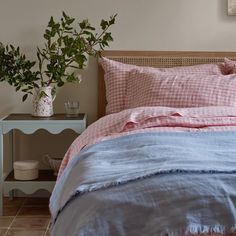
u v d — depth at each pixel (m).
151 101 2.65
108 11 3.24
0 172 2.88
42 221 2.79
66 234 1.35
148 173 1.40
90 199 1.36
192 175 1.38
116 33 3.25
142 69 2.98
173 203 1.25
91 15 3.24
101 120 2.40
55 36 3.20
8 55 2.95
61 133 3.32
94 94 3.29
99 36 3.24
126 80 2.98
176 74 2.85
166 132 1.97
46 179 3.00
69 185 1.66
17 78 2.94
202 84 2.65
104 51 3.23
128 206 1.28
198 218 1.20
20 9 3.22
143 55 3.24
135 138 1.92
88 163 1.70
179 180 1.34
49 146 3.33
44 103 3.00
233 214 1.20
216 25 3.26
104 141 1.95
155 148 1.73
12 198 3.26
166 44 3.27
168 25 3.26
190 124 2.18
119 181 1.39
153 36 3.26
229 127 2.14
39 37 3.24
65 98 3.30
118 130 2.23
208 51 3.27
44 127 2.85
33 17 3.23
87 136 2.29
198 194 1.27
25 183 2.92
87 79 3.28
